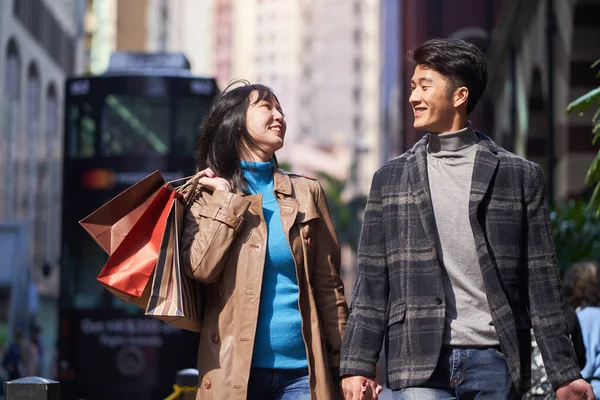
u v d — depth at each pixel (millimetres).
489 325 5688
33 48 56969
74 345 21859
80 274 21938
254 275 6129
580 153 21516
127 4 95688
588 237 16297
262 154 6484
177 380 9758
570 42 20594
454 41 6055
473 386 5652
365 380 5930
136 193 6180
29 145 56594
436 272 5773
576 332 9203
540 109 28094
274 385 6125
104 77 22750
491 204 5848
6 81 52719
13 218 52500
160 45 109812
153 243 6164
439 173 5945
